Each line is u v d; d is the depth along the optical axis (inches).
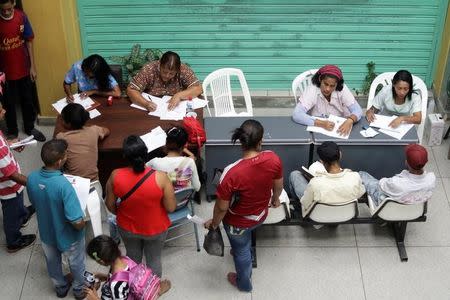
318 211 180.1
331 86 204.5
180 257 194.7
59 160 151.7
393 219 183.6
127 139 150.6
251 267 177.9
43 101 257.8
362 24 259.3
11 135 251.4
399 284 184.7
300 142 198.2
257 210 159.0
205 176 207.9
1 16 223.1
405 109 214.8
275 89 274.7
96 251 137.1
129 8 254.1
